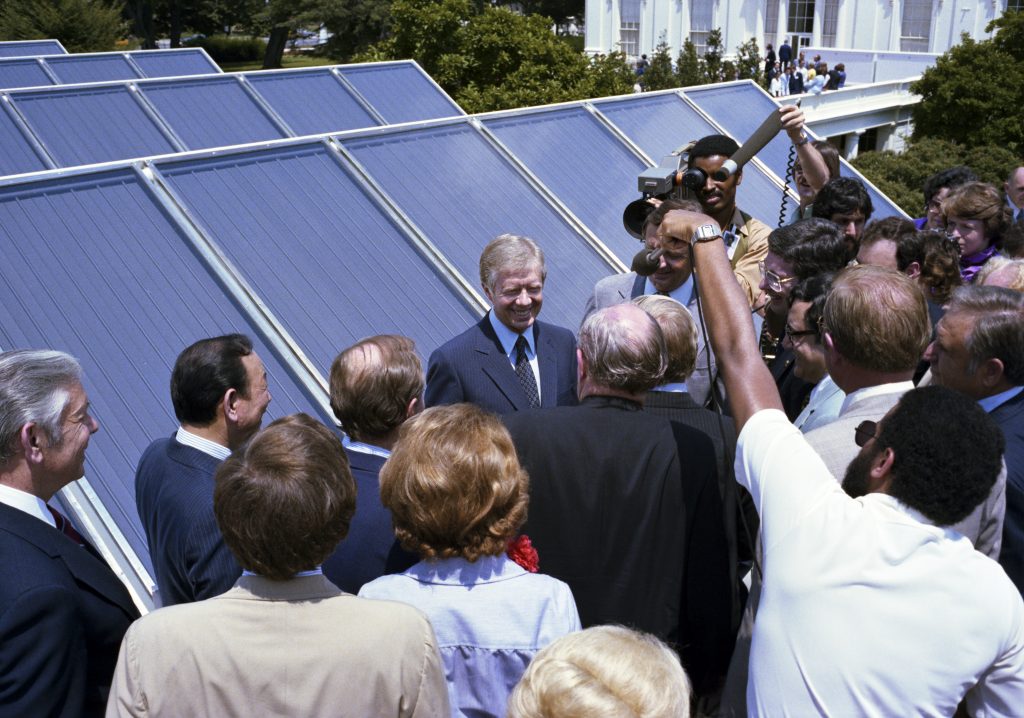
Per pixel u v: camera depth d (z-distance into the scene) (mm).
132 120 7602
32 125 7094
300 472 1882
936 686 1738
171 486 2498
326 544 1913
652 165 6219
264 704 1795
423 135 5344
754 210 6211
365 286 4152
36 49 12359
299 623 1845
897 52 28469
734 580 2414
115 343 3299
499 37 18625
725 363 2121
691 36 34719
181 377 2592
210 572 2369
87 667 2137
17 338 3109
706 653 2441
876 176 21297
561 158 5855
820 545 1819
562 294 4762
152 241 3764
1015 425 2570
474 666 2102
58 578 2062
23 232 3482
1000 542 2342
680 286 3834
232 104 8211
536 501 2404
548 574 2420
